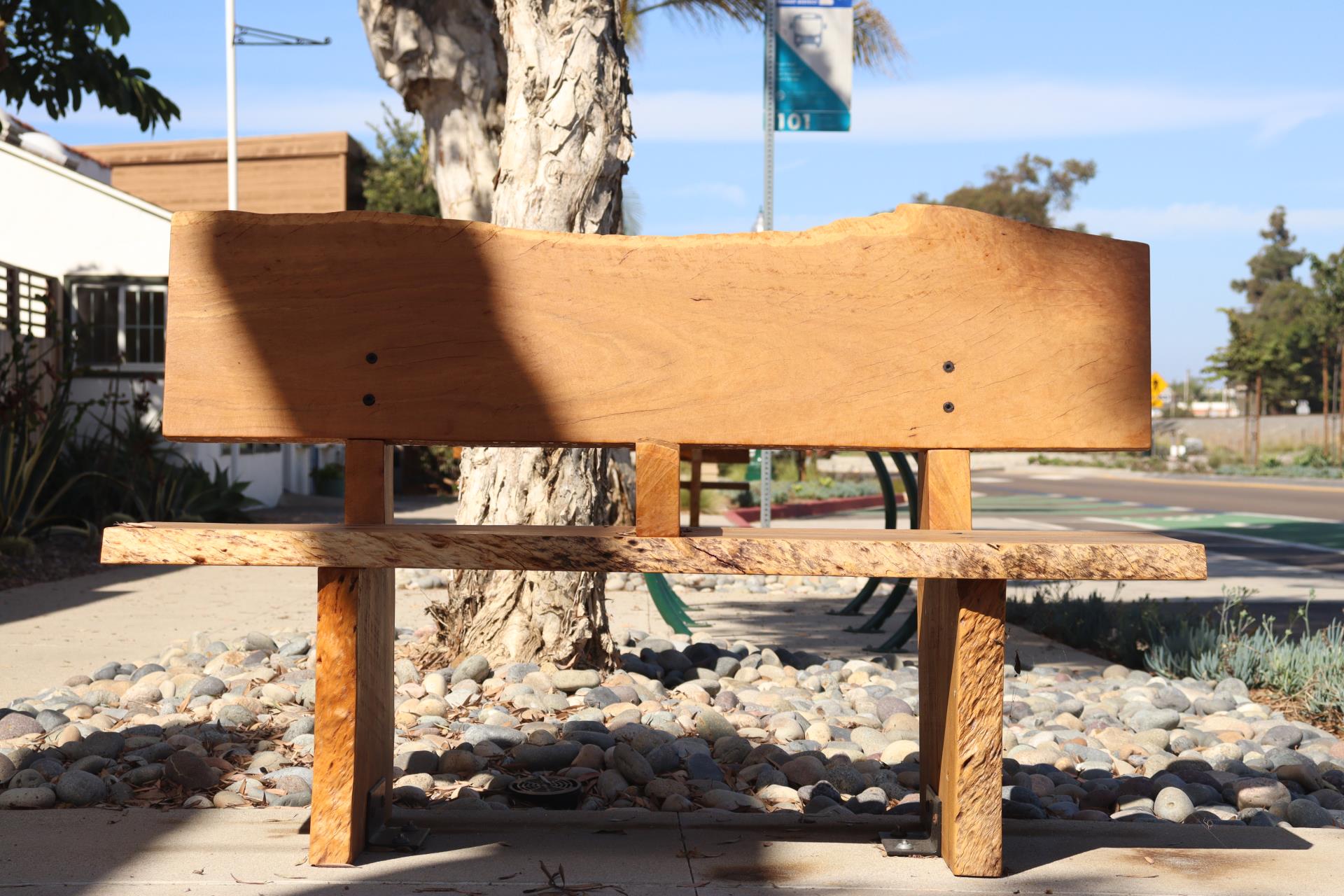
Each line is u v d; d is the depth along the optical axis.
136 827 2.72
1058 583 10.02
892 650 6.50
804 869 2.46
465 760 3.36
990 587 2.40
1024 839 2.70
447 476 22.69
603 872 2.42
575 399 2.52
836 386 2.53
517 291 2.53
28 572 9.01
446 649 4.92
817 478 25.67
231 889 2.29
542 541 2.31
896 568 2.28
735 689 4.98
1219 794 3.49
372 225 2.52
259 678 4.72
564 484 4.71
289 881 2.34
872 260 2.53
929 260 2.52
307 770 3.33
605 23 4.78
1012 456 53.69
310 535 2.31
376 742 2.62
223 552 2.30
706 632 7.11
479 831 2.71
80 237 14.16
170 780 3.21
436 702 4.09
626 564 2.31
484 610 4.80
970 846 2.41
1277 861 2.54
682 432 2.52
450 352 2.52
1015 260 2.53
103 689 4.54
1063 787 3.38
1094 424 2.54
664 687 4.82
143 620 6.91
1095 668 5.98
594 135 4.75
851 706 4.79
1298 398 56.62
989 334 2.53
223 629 6.53
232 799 3.06
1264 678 5.66
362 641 2.47
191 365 2.53
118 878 2.35
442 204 6.70
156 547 2.29
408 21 6.36
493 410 2.52
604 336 2.53
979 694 2.41
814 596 9.17
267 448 17.16
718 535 2.43
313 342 2.53
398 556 2.31
